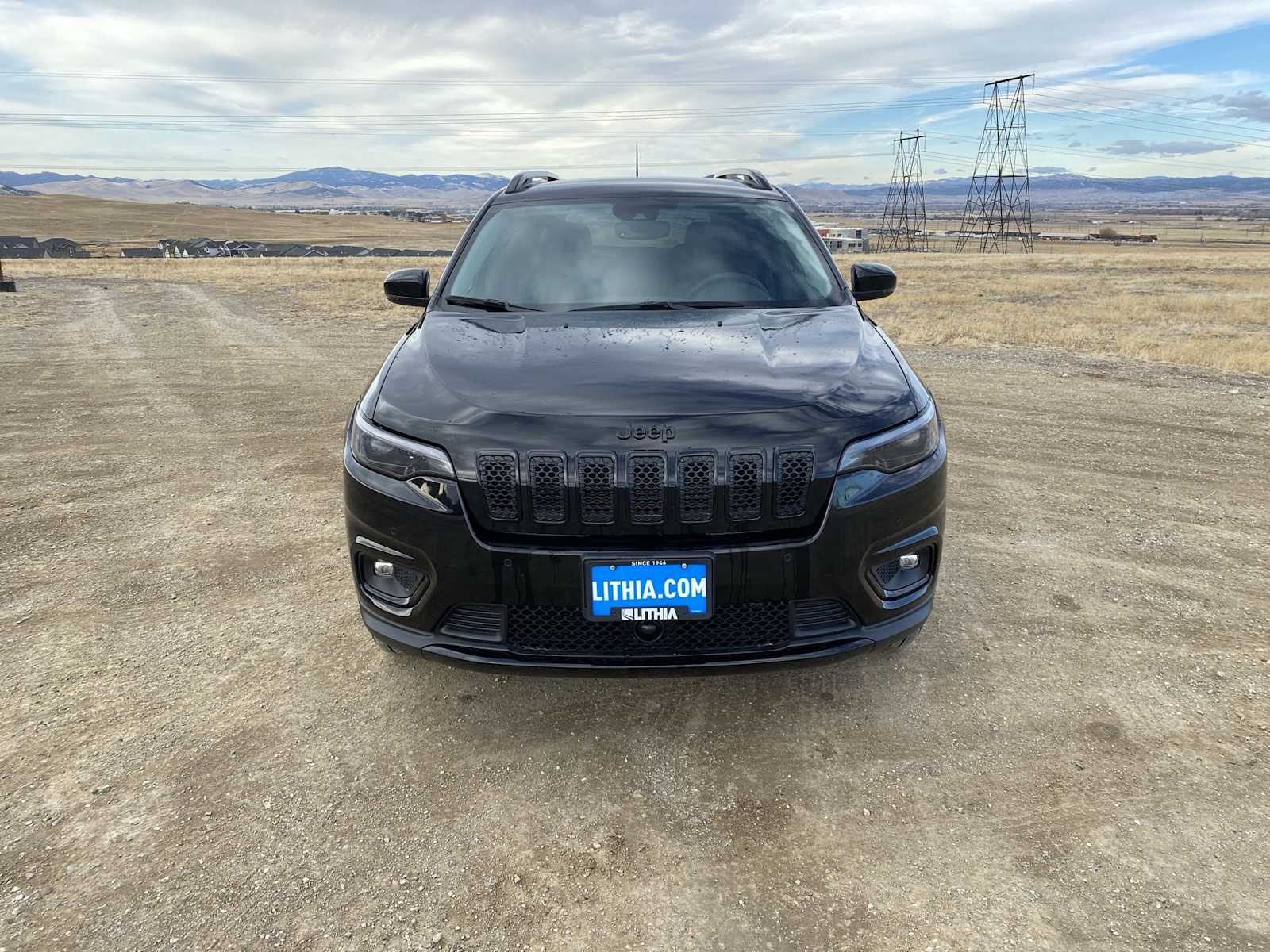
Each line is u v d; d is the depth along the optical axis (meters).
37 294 21.69
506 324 3.06
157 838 2.21
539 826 2.28
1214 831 2.21
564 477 2.27
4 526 4.46
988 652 3.17
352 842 2.21
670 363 2.62
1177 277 30.34
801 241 3.73
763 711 2.81
